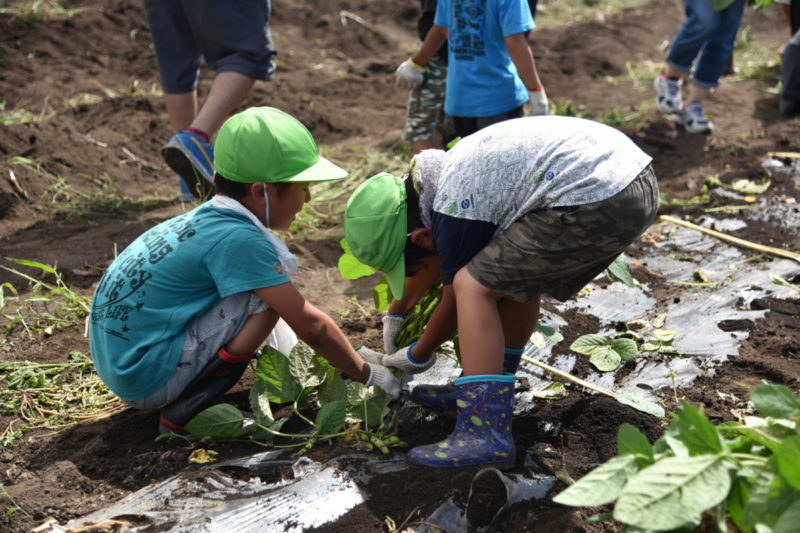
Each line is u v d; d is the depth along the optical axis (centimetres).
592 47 802
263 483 220
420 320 273
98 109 594
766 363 278
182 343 234
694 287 345
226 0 411
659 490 155
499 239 214
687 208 432
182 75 457
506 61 398
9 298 342
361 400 238
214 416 229
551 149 213
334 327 242
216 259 230
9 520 210
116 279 238
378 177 232
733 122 590
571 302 336
